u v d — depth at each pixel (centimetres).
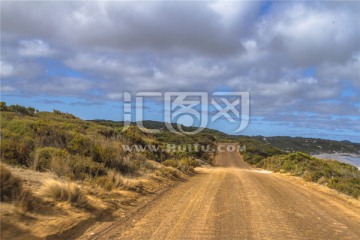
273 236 802
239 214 1040
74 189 918
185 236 775
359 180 2036
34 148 1338
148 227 848
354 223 1002
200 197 1365
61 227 730
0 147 1152
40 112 3547
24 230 655
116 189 1269
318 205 1301
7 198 748
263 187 1794
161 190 1513
